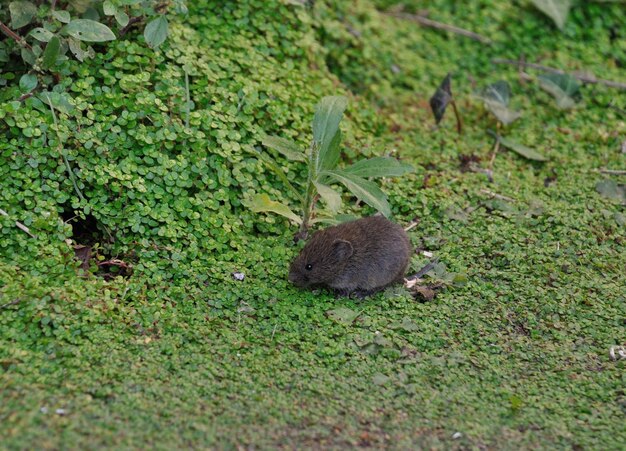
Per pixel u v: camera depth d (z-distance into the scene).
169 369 7.79
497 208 10.77
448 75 12.03
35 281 8.29
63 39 9.64
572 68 13.70
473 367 8.26
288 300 8.94
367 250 9.01
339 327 8.57
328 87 11.70
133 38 10.46
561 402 7.84
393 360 8.25
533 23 14.30
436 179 11.09
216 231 9.43
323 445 7.07
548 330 8.84
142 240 9.08
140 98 9.62
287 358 8.12
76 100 9.41
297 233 9.87
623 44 14.11
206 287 8.92
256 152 9.64
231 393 7.55
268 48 11.43
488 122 12.61
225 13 11.33
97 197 9.27
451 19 14.51
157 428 7.02
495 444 7.25
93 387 7.39
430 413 7.55
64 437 6.72
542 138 12.38
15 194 8.91
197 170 9.62
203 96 10.22
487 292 9.29
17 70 10.06
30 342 7.84
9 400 7.06
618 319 8.99
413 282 9.44
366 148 11.02
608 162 11.88
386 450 7.08
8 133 9.27
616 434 7.44
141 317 8.38
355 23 13.51
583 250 10.06
